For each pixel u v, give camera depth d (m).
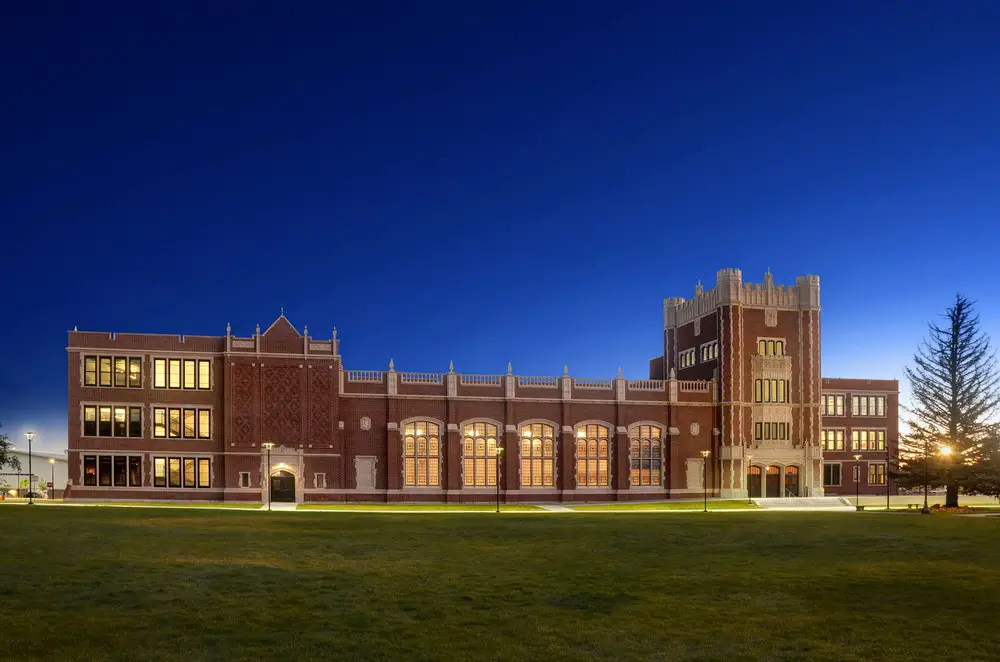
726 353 84.62
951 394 73.81
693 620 18.33
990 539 32.22
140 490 69.75
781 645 16.55
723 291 85.56
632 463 82.44
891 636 17.20
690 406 84.50
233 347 71.69
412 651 15.80
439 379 77.94
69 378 69.31
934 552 28.38
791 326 87.06
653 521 40.59
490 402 78.94
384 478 75.31
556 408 80.62
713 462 84.69
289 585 21.08
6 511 43.22
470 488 77.56
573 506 74.38
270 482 71.31
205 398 71.56
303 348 73.00
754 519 42.56
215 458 71.19
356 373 75.69
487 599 20.03
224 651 15.47
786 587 21.83
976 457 71.06
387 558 26.00
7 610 17.69
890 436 96.00
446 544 29.73
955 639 17.02
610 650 16.11
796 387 86.62
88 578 21.14
